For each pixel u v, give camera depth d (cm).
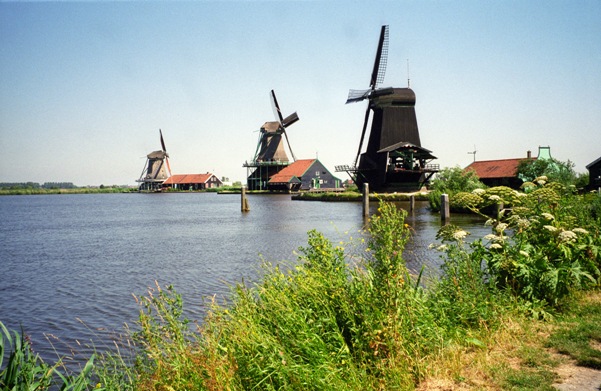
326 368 539
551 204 958
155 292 1672
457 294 751
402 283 645
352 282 682
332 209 6019
